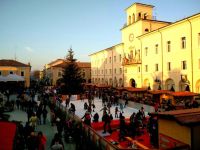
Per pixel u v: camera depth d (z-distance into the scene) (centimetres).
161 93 3075
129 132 1605
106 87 5159
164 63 3747
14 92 4625
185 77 3250
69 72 5166
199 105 2622
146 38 4253
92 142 1401
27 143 1216
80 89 5200
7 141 696
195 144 834
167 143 955
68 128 1595
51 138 1606
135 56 4606
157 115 1005
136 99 3522
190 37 3178
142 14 4850
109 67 6116
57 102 3020
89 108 2544
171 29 3569
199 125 850
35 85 6781
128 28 4972
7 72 6144
